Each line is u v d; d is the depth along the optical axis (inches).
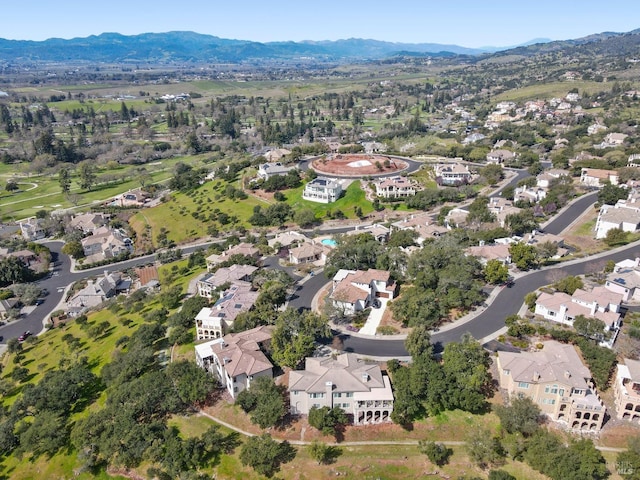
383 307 5027.1
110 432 3668.8
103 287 6825.8
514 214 6742.1
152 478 3464.6
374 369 3828.7
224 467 3420.3
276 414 3501.5
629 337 4138.8
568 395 3440.0
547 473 3073.3
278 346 4087.1
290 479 3287.4
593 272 5334.6
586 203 7687.0
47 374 4635.8
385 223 7785.4
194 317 5007.4
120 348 4987.7
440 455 3240.7
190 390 3786.9
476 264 5255.9
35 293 6914.4
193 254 7480.3
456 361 3698.3
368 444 3489.2
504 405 3612.2
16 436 4010.8
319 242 7037.4
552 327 4335.6
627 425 3425.2
